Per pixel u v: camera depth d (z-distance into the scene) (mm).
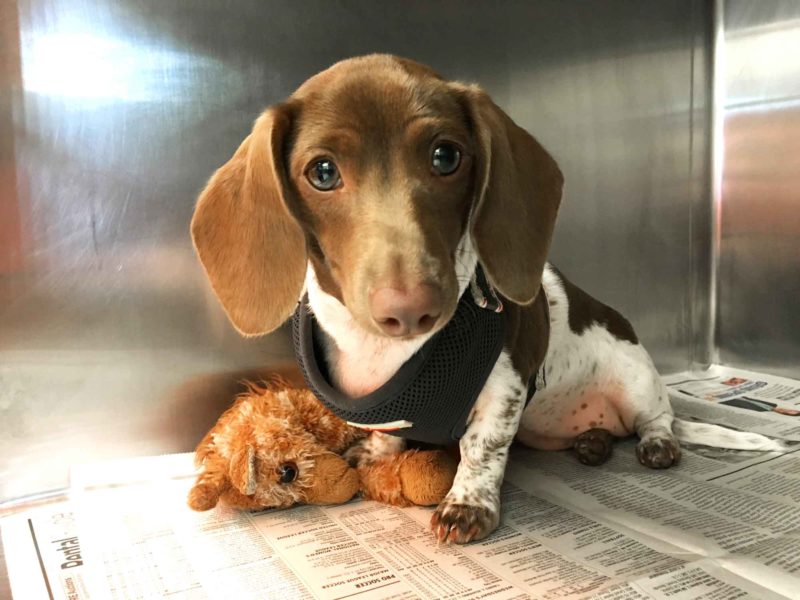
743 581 261
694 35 521
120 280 384
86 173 371
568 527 312
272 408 350
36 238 365
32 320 369
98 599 265
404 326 232
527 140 301
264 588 269
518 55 464
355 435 366
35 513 341
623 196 509
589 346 408
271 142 263
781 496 337
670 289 535
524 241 289
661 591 256
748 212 521
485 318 301
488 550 294
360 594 263
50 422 377
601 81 492
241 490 324
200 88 390
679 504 333
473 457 323
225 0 389
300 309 316
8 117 353
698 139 532
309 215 269
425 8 435
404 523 321
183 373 403
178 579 277
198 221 288
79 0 361
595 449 389
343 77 269
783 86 492
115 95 373
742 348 536
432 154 259
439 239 249
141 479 369
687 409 465
